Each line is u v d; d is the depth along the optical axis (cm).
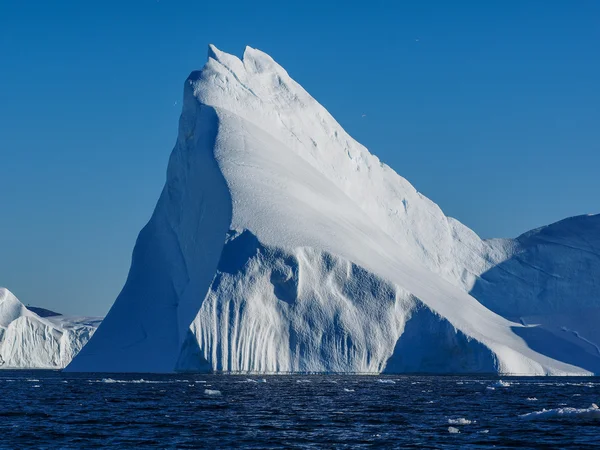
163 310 19100
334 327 16562
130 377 16062
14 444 6681
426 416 8650
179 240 19688
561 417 8356
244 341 16000
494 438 6994
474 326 18262
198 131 19875
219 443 6750
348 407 9538
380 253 19125
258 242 16738
